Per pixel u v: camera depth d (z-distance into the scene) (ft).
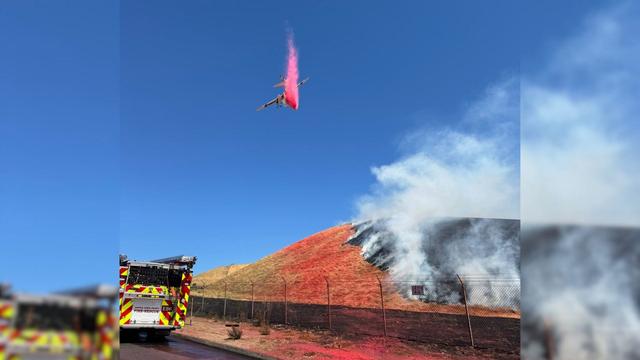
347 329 53.98
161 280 47.39
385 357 36.35
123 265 45.11
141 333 49.60
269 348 41.04
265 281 124.98
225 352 40.55
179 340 48.85
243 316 75.51
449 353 37.42
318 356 36.70
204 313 91.76
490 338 41.47
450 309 66.64
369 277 96.27
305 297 97.09
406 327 51.65
